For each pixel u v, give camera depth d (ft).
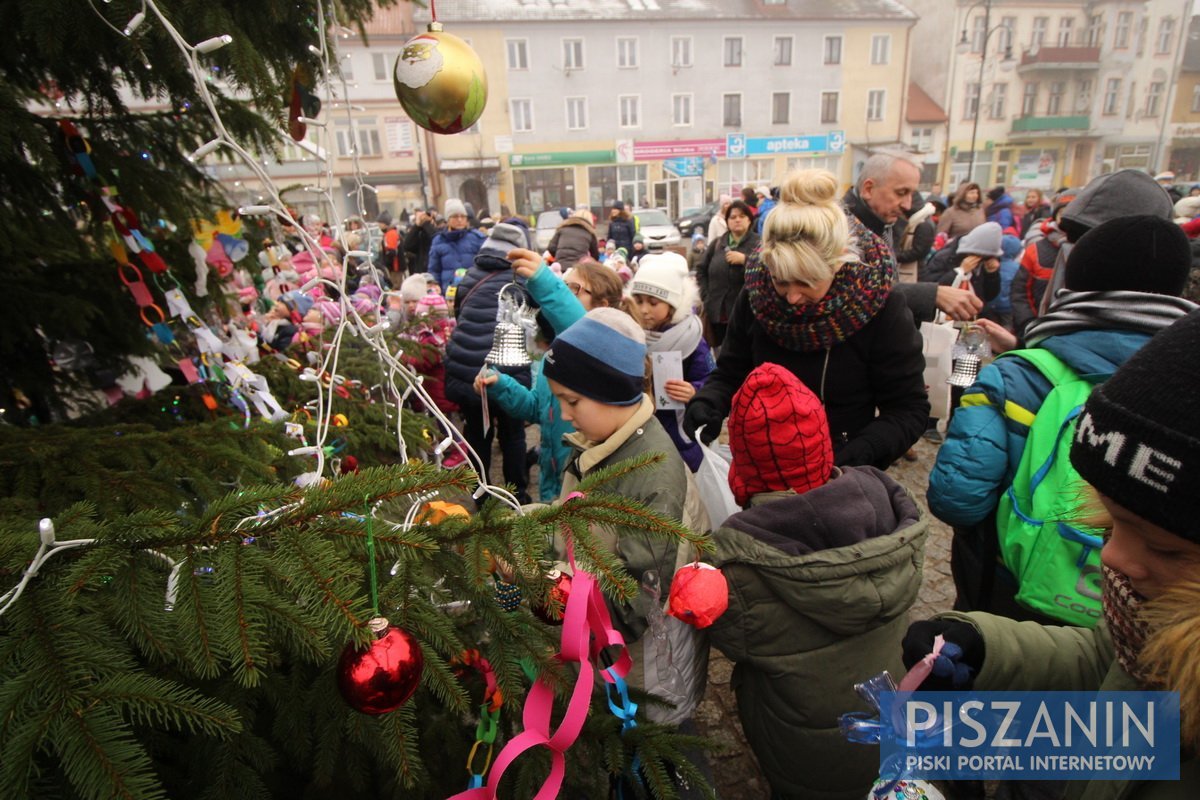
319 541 2.51
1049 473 4.24
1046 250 12.76
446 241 18.83
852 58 90.38
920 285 7.29
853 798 4.35
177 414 5.47
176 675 2.75
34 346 5.37
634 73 85.92
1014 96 98.53
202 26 3.75
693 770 3.39
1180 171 107.34
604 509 2.91
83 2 3.52
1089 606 3.98
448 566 2.87
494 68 81.87
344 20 5.29
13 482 3.59
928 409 5.96
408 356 8.77
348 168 42.45
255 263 6.45
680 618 3.46
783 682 4.09
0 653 2.00
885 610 3.79
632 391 4.64
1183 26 98.07
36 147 3.87
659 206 91.50
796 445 3.99
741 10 86.94
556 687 2.92
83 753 1.80
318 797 3.56
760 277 5.94
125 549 2.34
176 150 5.31
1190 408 1.80
